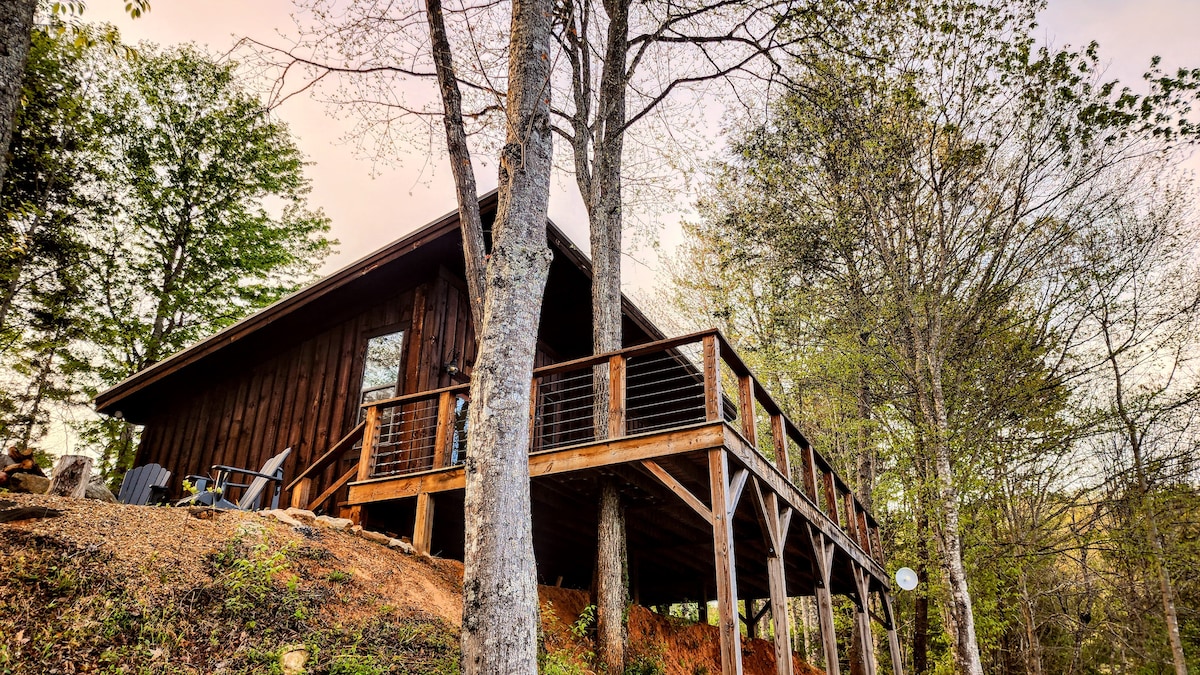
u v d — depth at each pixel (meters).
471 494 4.53
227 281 19.02
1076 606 19.14
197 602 4.23
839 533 10.15
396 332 10.34
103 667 3.47
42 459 16.20
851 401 17.02
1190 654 15.88
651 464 6.70
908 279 15.70
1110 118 13.65
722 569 5.95
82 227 17.16
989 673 20.52
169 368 10.90
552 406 11.73
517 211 5.37
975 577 14.50
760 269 19.22
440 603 5.93
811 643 22.00
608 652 7.00
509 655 4.10
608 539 7.45
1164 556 14.87
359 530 6.57
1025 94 14.46
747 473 6.84
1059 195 15.09
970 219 15.77
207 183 18.61
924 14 13.52
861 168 15.62
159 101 17.89
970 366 15.74
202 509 5.40
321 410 10.47
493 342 4.95
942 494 13.45
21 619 3.50
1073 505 15.81
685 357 12.44
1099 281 15.94
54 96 15.89
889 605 13.57
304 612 4.68
